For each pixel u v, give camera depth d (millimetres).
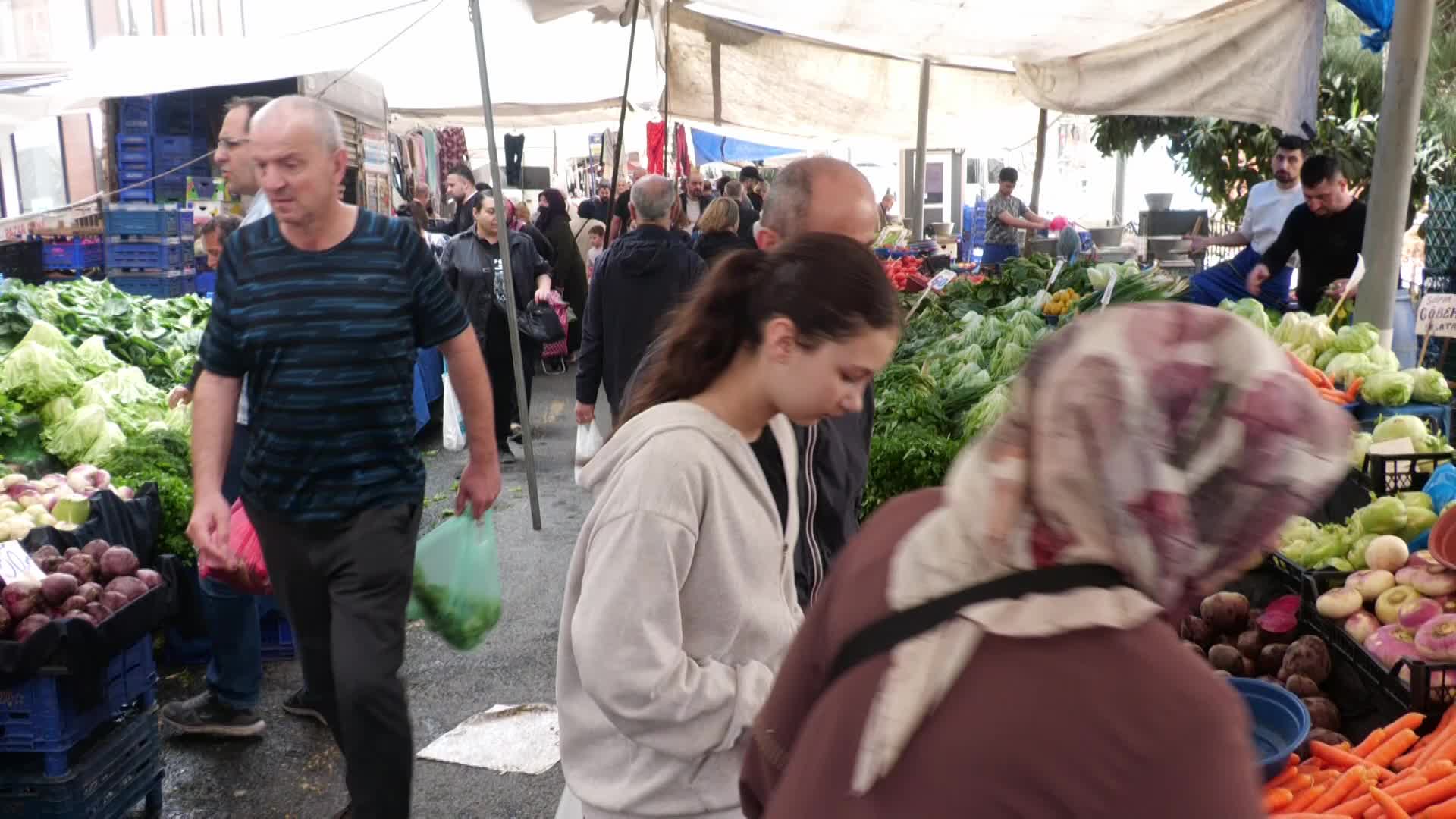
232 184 4348
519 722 4754
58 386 6012
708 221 8086
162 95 9789
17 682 3557
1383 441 4184
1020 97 11758
